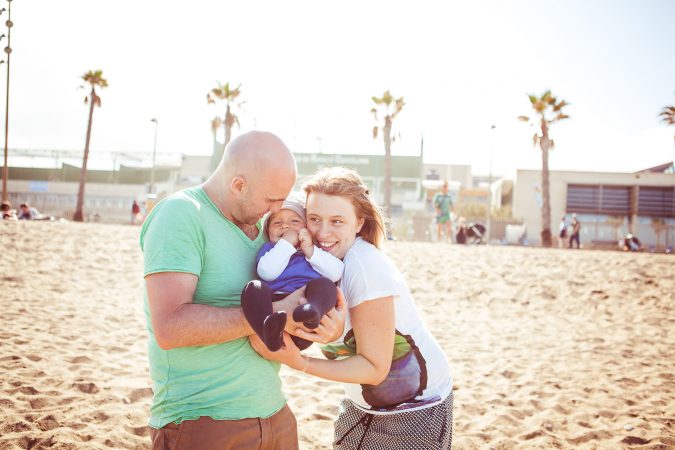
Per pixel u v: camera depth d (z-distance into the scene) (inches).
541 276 379.6
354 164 1577.3
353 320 69.4
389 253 459.8
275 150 67.1
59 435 125.9
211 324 60.6
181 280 62.0
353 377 66.3
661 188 1366.9
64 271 359.6
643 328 275.6
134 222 1131.3
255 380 68.3
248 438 66.5
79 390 157.6
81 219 1101.7
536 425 151.0
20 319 236.5
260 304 60.8
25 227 503.8
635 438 141.6
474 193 1879.9
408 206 1526.8
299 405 163.0
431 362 73.7
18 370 167.6
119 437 129.6
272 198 68.0
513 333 267.4
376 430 73.7
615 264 402.6
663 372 199.6
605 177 1389.0
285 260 71.4
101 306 281.0
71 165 1916.8
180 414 64.5
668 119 1088.2
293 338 67.7
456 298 341.1
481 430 148.5
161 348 65.3
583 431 146.8
